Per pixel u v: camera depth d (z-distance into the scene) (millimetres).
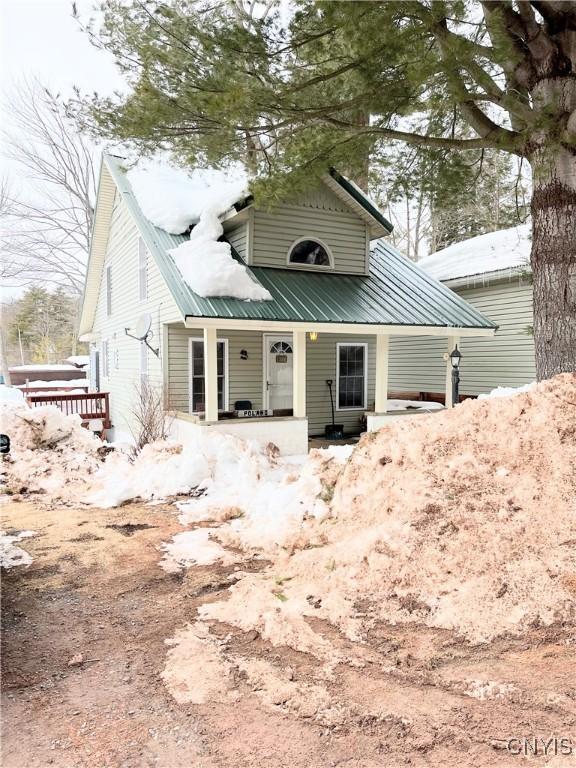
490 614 3035
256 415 9492
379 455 4848
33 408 8953
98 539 4953
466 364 13203
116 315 13953
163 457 7527
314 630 3070
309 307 9070
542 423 4324
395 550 3717
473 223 22578
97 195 13633
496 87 5398
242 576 3953
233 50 5164
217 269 8688
